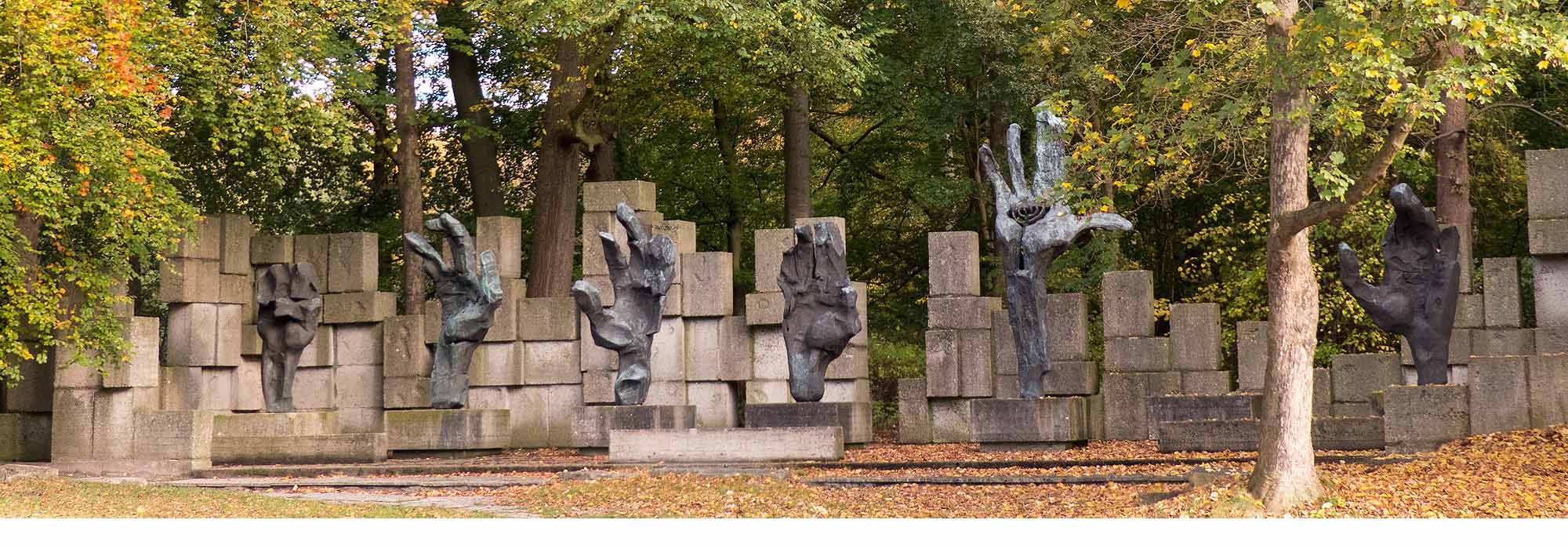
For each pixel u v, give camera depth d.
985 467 18.36
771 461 19.72
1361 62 12.77
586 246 23.70
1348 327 28.39
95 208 21.14
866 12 29.98
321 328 25.05
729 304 23.20
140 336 22.02
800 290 21.16
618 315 21.73
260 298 23.97
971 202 33.19
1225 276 29.12
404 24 25.12
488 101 30.12
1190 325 21.56
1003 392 22.31
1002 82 27.73
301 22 23.86
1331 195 12.91
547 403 23.97
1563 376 17.00
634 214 21.83
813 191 36.06
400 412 22.94
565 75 28.50
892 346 32.28
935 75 30.58
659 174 33.75
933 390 22.06
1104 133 23.16
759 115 33.69
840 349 21.20
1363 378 21.56
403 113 27.67
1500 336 21.41
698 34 25.95
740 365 22.97
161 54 21.34
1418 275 19.31
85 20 18.50
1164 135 16.62
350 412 24.88
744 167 35.00
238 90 23.00
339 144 27.20
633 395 21.59
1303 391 14.34
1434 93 12.76
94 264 20.81
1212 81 15.27
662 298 21.84
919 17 29.77
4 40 17.69
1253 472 14.61
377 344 24.81
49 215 18.55
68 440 22.16
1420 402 17.47
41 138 18.59
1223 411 20.08
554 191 28.81
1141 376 21.59
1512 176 26.94
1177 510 14.38
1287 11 14.36
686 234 23.59
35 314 19.25
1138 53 22.20
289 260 25.08
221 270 24.55
